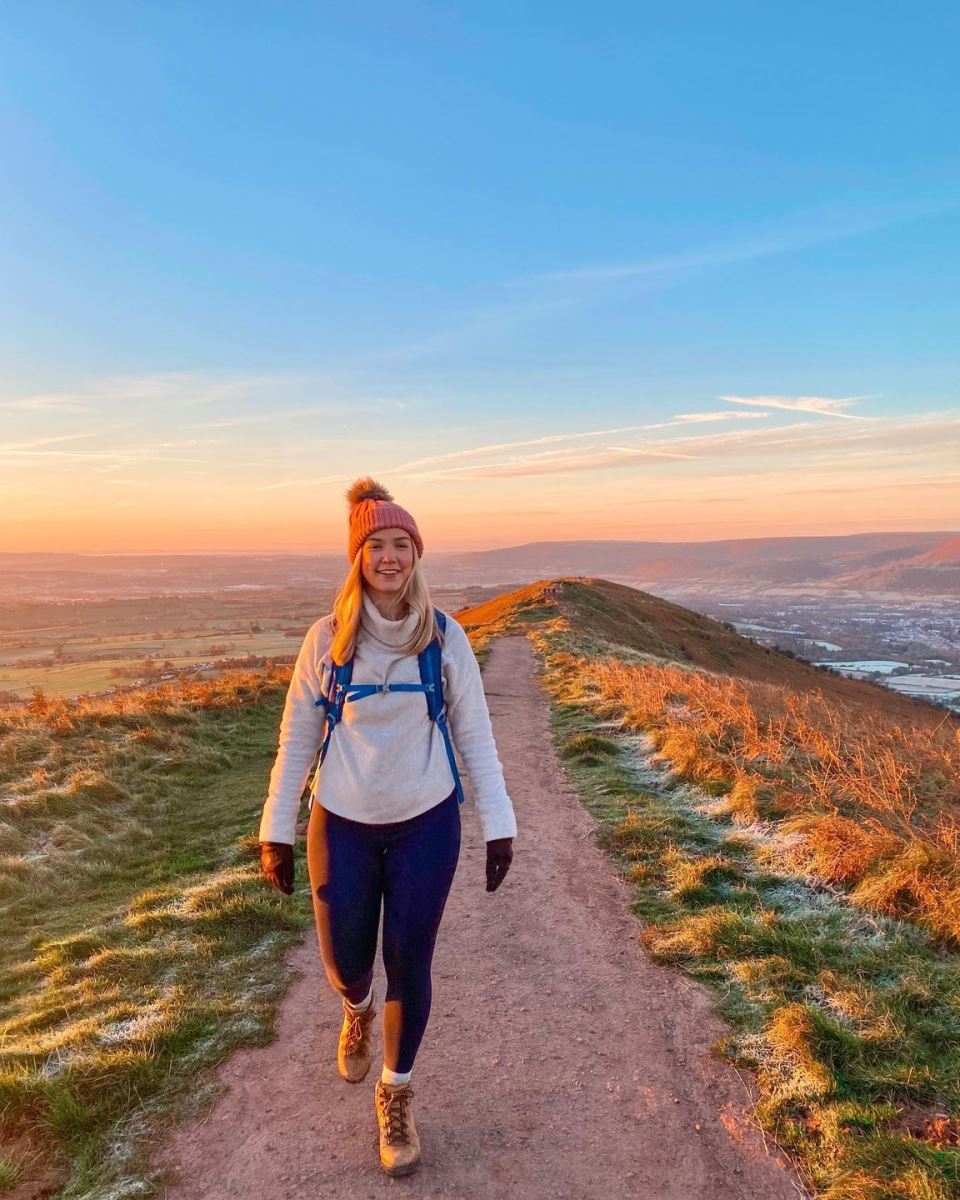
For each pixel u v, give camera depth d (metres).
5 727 10.38
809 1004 3.11
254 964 3.75
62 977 3.76
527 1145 2.43
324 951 2.33
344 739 2.25
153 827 7.02
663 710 9.57
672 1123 2.53
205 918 4.19
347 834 2.26
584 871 4.99
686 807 6.21
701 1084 2.74
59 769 8.75
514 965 3.75
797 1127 2.46
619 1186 2.25
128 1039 2.96
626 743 8.66
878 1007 3.02
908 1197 2.08
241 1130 2.50
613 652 21.22
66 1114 2.50
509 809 2.38
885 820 5.32
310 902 4.52
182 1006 3.24
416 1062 2.93
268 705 12.53
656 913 4.25
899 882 3.99
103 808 7.48
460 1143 2.44
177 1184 2.27
